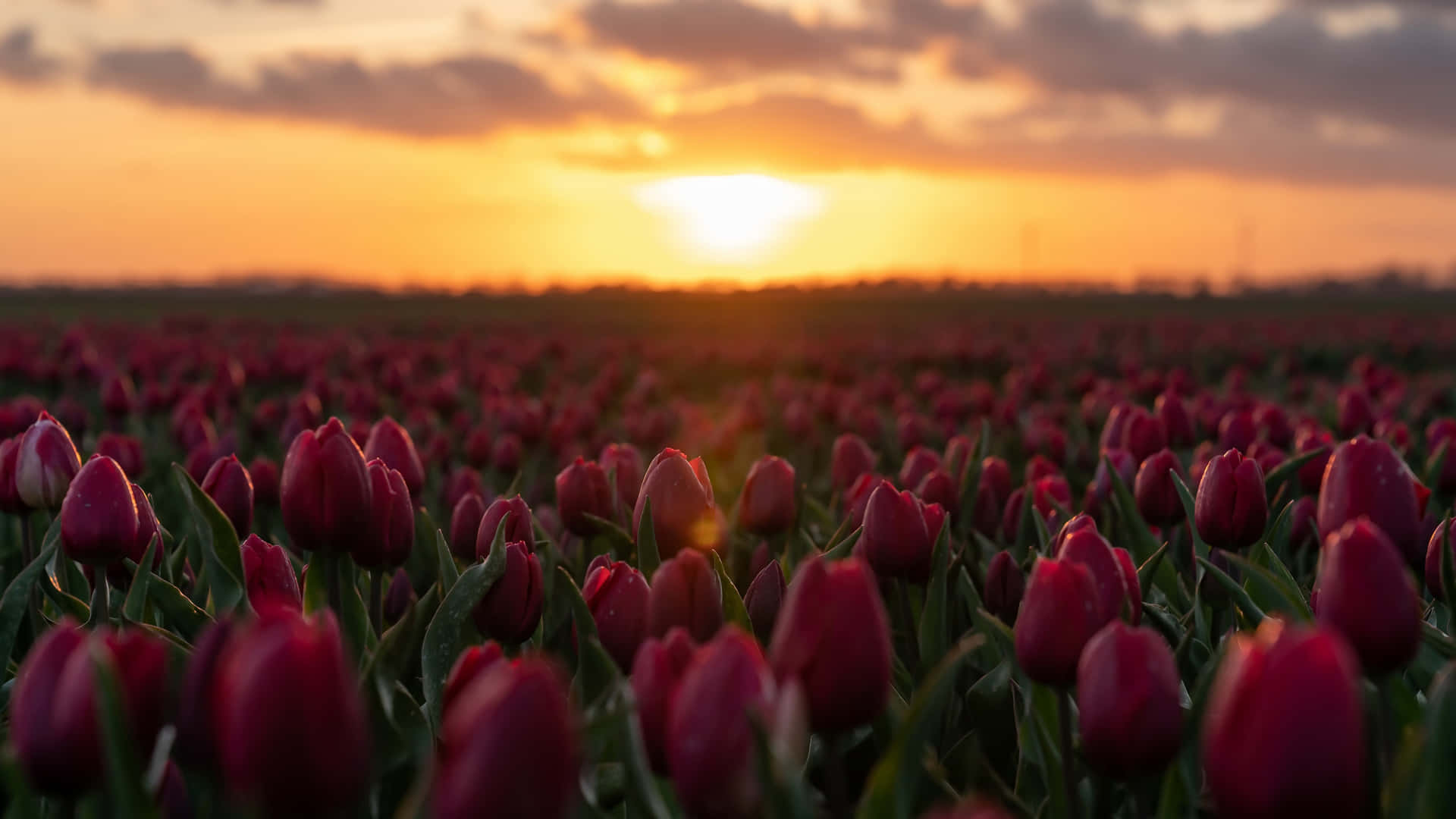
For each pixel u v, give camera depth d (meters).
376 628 0.91
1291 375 3.87
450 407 2.81
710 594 0.73
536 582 0.79
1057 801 0.70
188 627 0.79
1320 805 0.48
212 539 0.83
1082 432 2.52
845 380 4.07
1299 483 1.21
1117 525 1.19
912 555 0.84
